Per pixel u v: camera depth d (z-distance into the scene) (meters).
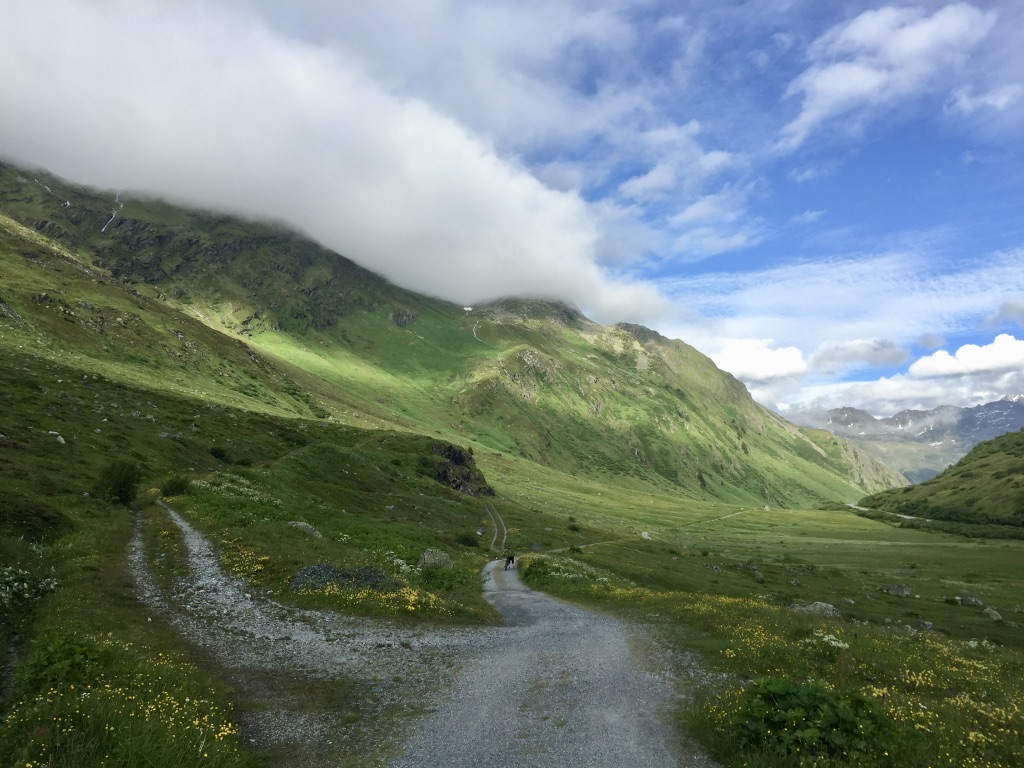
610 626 28.05
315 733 13.49
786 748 11.22
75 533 34.50
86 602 22.17
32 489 43.62
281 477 82.38
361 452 134.12
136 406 101.75
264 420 133.62
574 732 13.64
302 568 31.91
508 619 30.53
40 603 20.72
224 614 24.81
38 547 29.27
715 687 16.95
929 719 13.57
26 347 126.50
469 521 112.50
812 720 11.79
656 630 26.59
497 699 16.19
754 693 13.25
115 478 50.38
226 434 104.19
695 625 27.52
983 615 89.62
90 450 65.75
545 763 11.92
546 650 22.41
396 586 31.78
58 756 9.69
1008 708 15.88
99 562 29.77
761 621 28.33
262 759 11.88
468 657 21.16
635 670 19.22
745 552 167.25
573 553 92.12
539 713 15.00
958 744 12.07
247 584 29.58
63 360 128.88
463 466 169.62
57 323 160.38
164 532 39.78
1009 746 12.38
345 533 55.31
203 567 32.16
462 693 16.77
